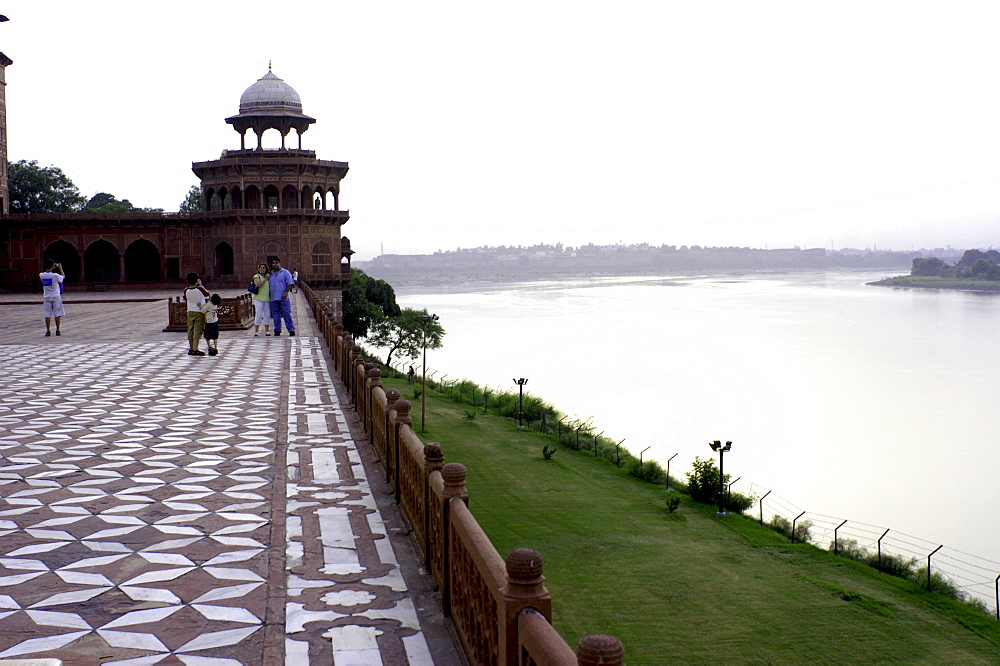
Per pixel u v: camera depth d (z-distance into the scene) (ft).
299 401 39.63
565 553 71.77
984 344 344.90
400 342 215.72
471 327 388.37
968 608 66.44
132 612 16.10
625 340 337.11
